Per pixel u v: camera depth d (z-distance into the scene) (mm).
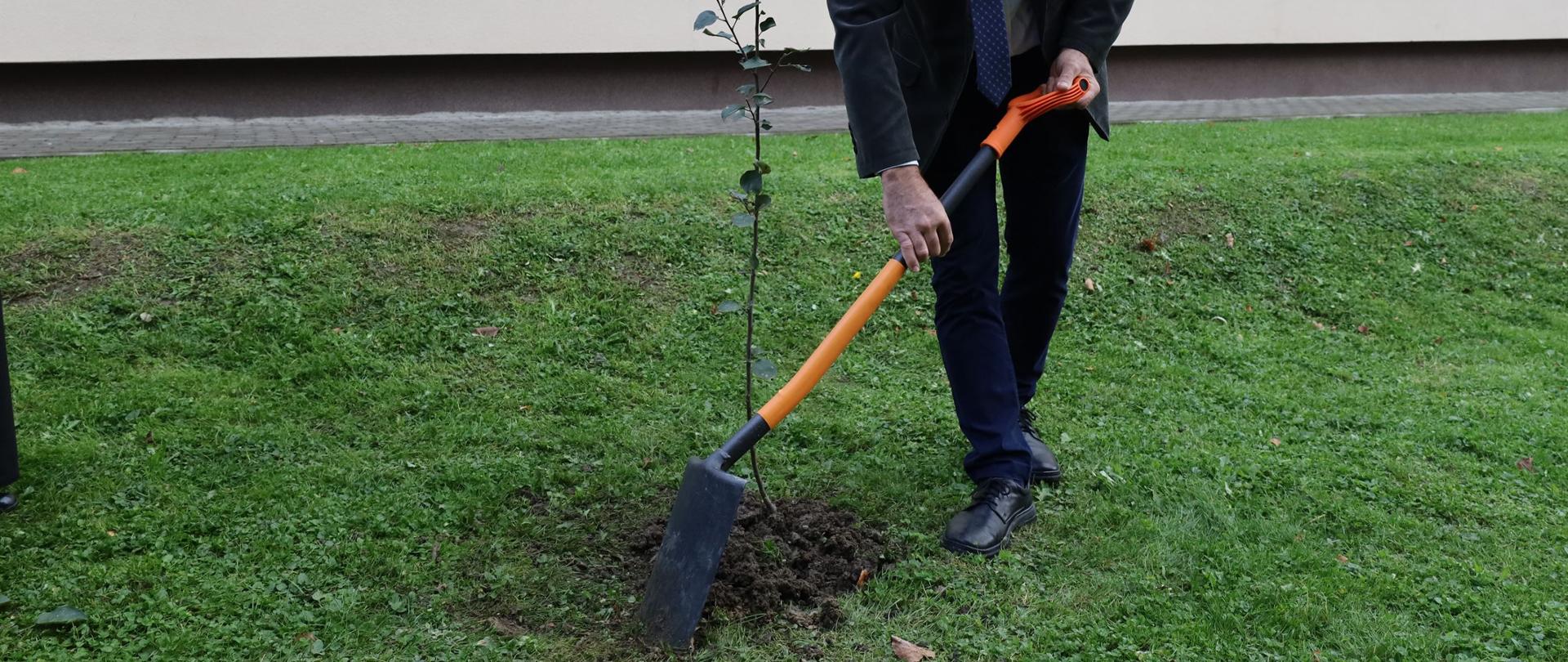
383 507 2881
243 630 2342
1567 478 3309
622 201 5203
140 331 3918
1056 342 4367
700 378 3844
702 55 9867
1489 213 6004
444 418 3463
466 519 2834
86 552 2590
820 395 3734
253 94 8883
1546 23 11867
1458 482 3254
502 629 2381
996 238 2840
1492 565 2768
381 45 8758
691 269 4691
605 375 3834
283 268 4336
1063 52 2723
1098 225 5367
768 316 4375
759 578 2514
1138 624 2439
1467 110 10516
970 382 2877
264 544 2676
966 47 2604
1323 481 3207
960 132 2779
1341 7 11188
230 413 3422
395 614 2436
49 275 4215
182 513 2791
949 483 3105
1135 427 3578
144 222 4664
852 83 2492
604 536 2770
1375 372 4277
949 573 2611
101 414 3350
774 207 5277
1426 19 11500
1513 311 5070
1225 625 2443
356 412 3486
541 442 3285
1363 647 2375
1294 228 5609
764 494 2793
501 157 6645
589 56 9594
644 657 2281
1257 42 11031
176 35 8281
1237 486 3148
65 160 6461
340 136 7996
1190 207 5680
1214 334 4582
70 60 8094
